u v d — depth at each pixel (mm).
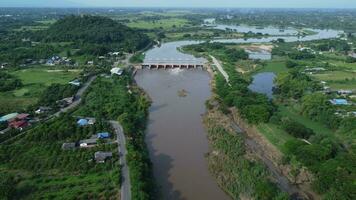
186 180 119562
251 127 158625
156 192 111812
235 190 111312
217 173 122438
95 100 190750
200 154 138500
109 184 111000
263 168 119000
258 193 104500
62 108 180125
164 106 197750
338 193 102125
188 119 176875
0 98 196750
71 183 111438
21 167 121250
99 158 124125
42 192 107188
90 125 151625
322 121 165875
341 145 140125
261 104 175500
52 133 141750
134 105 186750
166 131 161375
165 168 127562
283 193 102688
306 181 115625
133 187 106125
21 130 150125
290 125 147875
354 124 150875
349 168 111938
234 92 195875
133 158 121875
